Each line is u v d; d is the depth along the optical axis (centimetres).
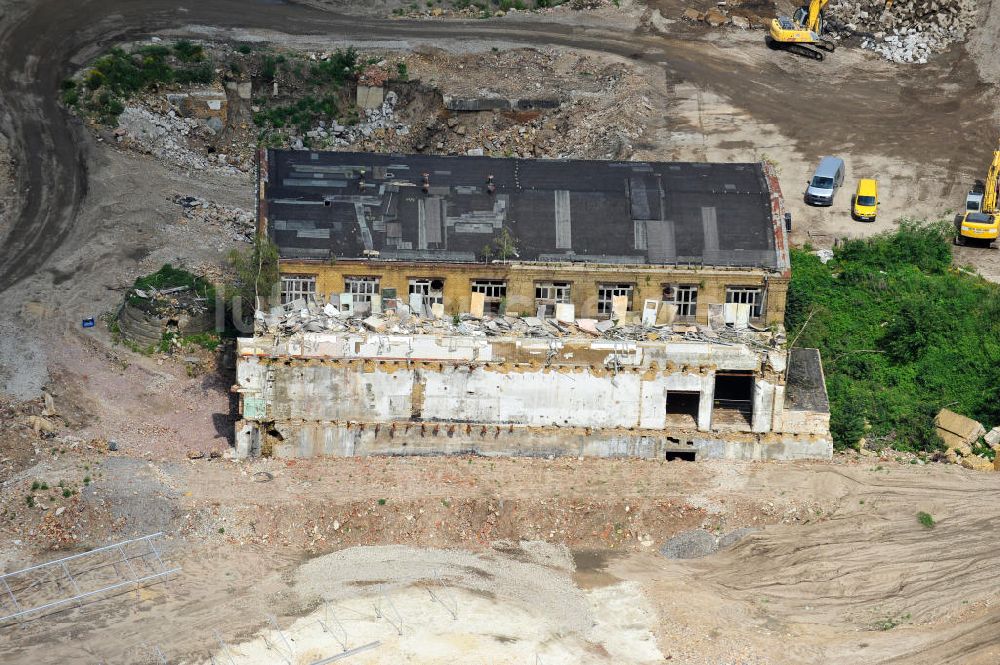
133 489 8725
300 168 10188
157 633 7819
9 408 9362
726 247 9812
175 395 9831
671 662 7656
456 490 8831
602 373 9112
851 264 11438
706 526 8738
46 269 11031
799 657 7675
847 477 9044
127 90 13012
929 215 12188
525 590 8194
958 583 8081
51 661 7625
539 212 9950
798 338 10331
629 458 9250
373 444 9175
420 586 8188
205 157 12850
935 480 9044
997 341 10538
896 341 10425
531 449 9206
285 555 8444
